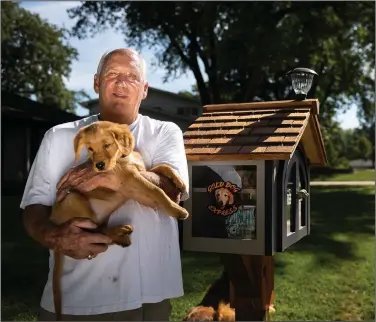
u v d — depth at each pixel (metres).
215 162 2.52
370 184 18.47
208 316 3.02
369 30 16.47
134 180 1.93
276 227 2.49
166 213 1.99
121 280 2.02
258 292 2.68
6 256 6.39
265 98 19.53
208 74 17.48
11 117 14.23
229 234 2.50
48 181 2.11
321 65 17.86
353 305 4.70
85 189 1.96
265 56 13.14
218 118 2.81
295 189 2.81
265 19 13.39
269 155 2.37
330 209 10.91
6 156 15.52
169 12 15.88
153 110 26.36
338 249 6.98
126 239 1.98
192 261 6.30
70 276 2.04
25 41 27.19
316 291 5.12
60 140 2.12
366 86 21.02
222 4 14.27
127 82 2.13
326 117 23.69
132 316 2.04
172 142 2.16
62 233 1.92
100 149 1.91
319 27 14.11
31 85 28.89
